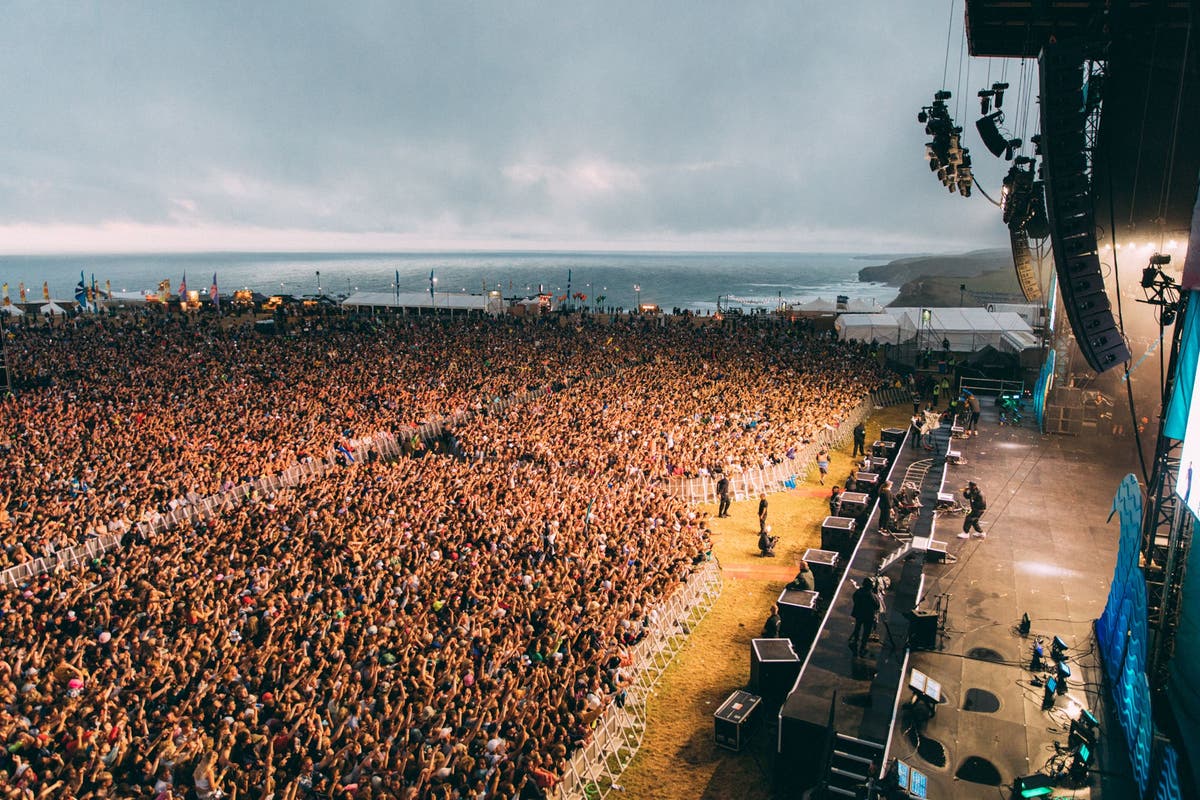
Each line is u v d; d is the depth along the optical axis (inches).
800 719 665.6
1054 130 745.6
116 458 1387.8
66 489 1231.5
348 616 807.7
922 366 2438.5
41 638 769.6
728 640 951.6
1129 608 647.1
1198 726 541.6
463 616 807.7
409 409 1839.3
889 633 757.9
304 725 618.2
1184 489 584.4
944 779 579.5
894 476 1299.2
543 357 2501.2
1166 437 673.6
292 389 2032.5
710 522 1352.1
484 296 3986.2
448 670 712.4
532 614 832.3
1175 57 879.1
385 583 890.7
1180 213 945.5
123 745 587.2
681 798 673.0
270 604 822.5
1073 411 1481.3
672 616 965.8
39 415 1675.7
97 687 662.5
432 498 1192.8
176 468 1363.2
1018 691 681.0
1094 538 987.3
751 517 1376.7
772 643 809.5
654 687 845.8
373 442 1637.6
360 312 4052.7
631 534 1072.2
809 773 669.3
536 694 701.9
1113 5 837.2
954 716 651.5
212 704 652.1
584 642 784.9
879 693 695.7
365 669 706.2
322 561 959.0
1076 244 768.9
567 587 904.3
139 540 1142.3
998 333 2470.5
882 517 1051.9
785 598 916.6
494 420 1736.0
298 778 567.8
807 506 1428.4
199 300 4259.4
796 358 2460.6
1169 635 612.7
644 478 1400.1
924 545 919.7
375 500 1180.5
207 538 1029.2
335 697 666.2
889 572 916.6
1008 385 1972.2
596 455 1466.5
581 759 670.5
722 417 1755.7
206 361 2374.5
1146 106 906.7
